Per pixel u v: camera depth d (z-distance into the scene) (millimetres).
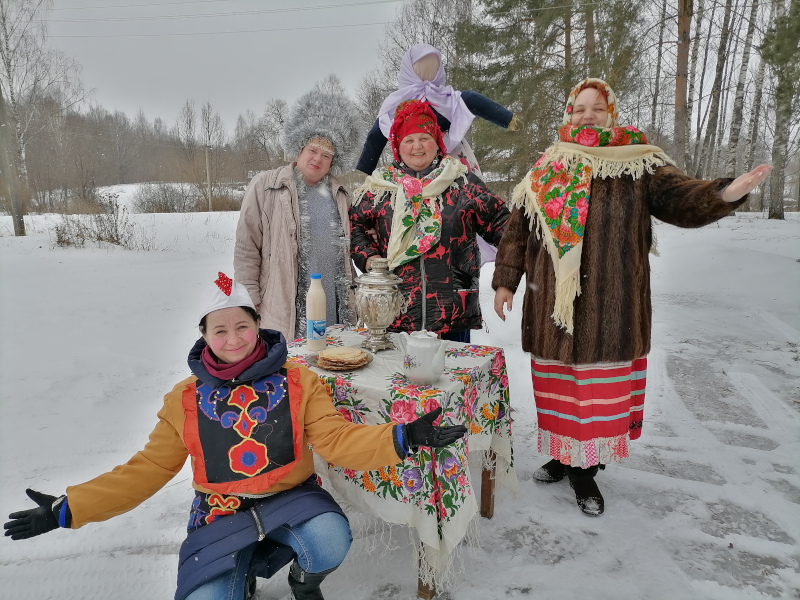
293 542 1486
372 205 2562
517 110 13414
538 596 1756
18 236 12109
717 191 1802
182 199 24422
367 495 1829
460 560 1915
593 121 2146
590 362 2088
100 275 7969
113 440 2881
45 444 2818
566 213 2062
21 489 2373
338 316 2834
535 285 2205
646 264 2125
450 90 3383
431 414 1487
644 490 2424
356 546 2041
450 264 2479
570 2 12961
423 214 2432
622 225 2039
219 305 1516
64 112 21203
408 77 3355
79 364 4109
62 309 5879
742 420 3141
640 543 2041
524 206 2252
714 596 1754
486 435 2078
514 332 5125
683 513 2234
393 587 1817
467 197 2482
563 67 13633
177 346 4668
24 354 4340
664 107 22906
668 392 3598
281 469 1532
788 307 5992
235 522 1481
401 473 1699
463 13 17719
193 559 1412
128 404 3383
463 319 2533
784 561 1926
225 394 1552
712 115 21125
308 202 2781
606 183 2053
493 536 2102
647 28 13148
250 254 2742
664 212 2027
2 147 12773
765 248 10055
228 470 1504
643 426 3090
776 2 12617
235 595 1391
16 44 16156
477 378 1967
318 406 1632
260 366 1552
